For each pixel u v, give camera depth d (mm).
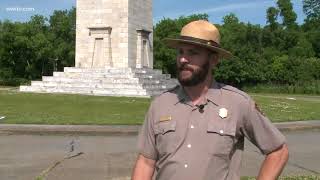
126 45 54438
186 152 4090
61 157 17203
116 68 53062
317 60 100938
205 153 4066
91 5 55531
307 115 34875
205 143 4082
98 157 16562
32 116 31203
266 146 4250
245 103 4215
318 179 12781
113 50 54844
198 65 4230
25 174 14062
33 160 16609
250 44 111812
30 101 41500
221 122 4125
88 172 13781
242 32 117750
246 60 98438
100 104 39500
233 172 4184
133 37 55406
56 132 25484
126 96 47281
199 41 4195
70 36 118375
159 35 109875
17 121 28688
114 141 22250
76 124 27703
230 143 4125
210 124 4109
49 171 13906
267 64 100250
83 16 55812
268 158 4250
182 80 4238
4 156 17578
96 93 50344
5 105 38250
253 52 103062
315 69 98938
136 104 39812
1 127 26031
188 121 4148
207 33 4234
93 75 52750
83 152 18250
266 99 53250
